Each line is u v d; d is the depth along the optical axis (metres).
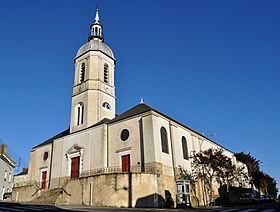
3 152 42.34
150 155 27.55
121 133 31.25
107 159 31.31
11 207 16.72
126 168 29.39
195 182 33.31
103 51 39.78
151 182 25.83
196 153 34.91
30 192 32.97
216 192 38.38
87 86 37.03
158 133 29.20
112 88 39.22
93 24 43.84
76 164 33.47
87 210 16.86
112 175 24.83
